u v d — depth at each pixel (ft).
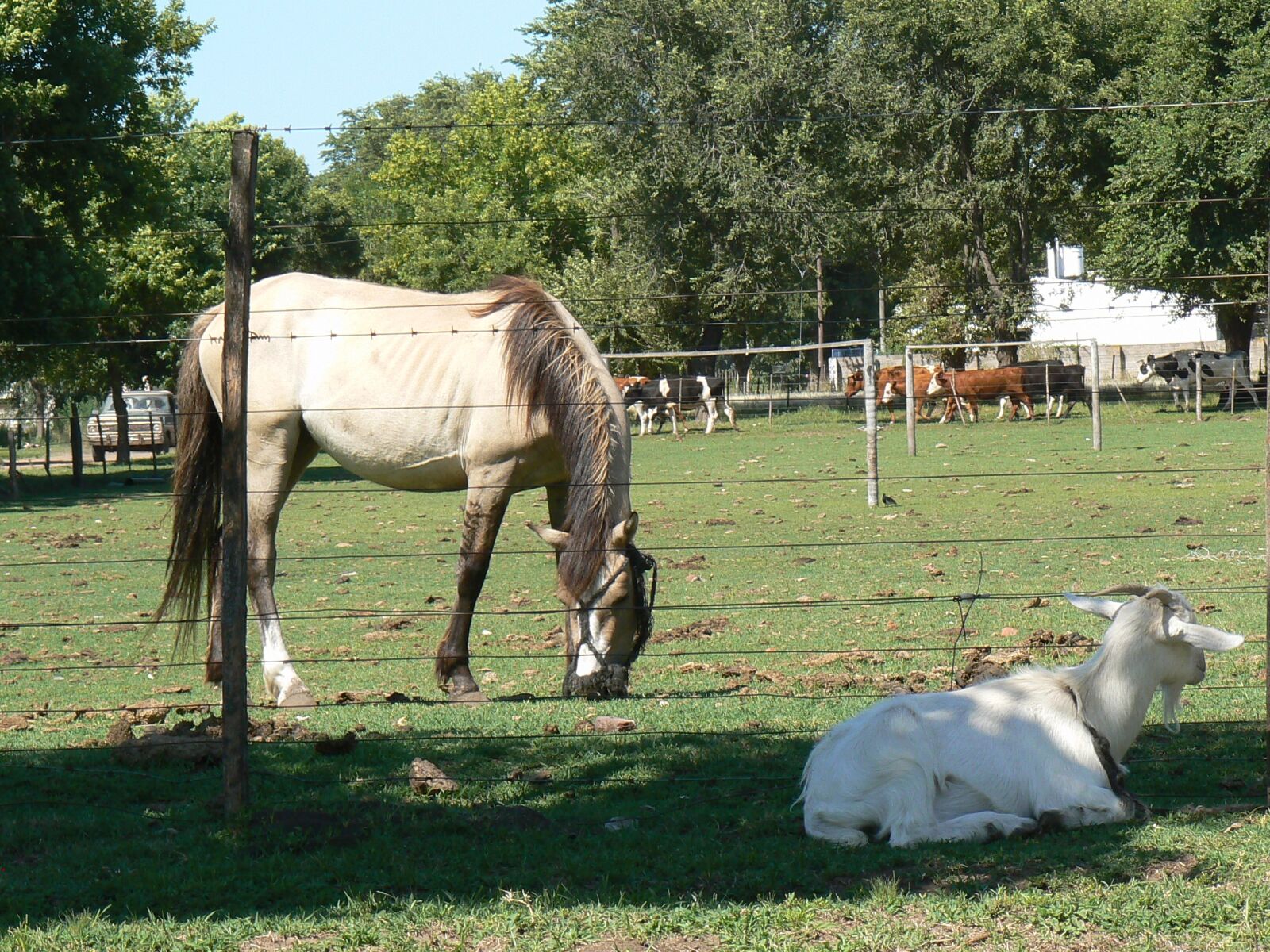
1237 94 118.42
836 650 31.99
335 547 59.77
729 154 151.33
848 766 17.04
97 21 108.47
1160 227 125.18
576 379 28.22
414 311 30.71
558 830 17.93
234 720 18.16
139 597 48.01
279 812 18.31
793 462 96.43
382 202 252.42
